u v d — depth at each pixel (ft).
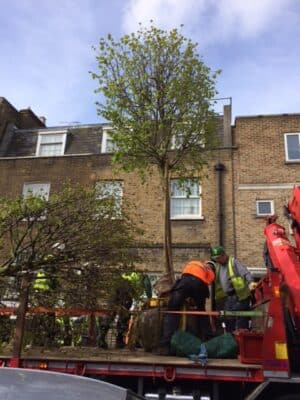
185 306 21.09
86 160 57.62
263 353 16.75
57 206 20.06
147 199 53.16
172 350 19.83
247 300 23.24
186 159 35.91
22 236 19.90
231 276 23.76
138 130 31.89
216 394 17.07
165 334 20.29
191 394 17.34
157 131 32.37
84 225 20.48
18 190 58.44
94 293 20.77
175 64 32.48
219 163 53.26
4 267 19.60
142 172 35.63
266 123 54.34
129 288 22.34
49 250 19.95
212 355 19.03
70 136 64.03
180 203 53.21
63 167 58.08
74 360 18.20
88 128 64.49
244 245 49.55
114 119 32.19
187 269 21.84
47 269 20.01
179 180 38.52
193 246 48.06
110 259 21.07
